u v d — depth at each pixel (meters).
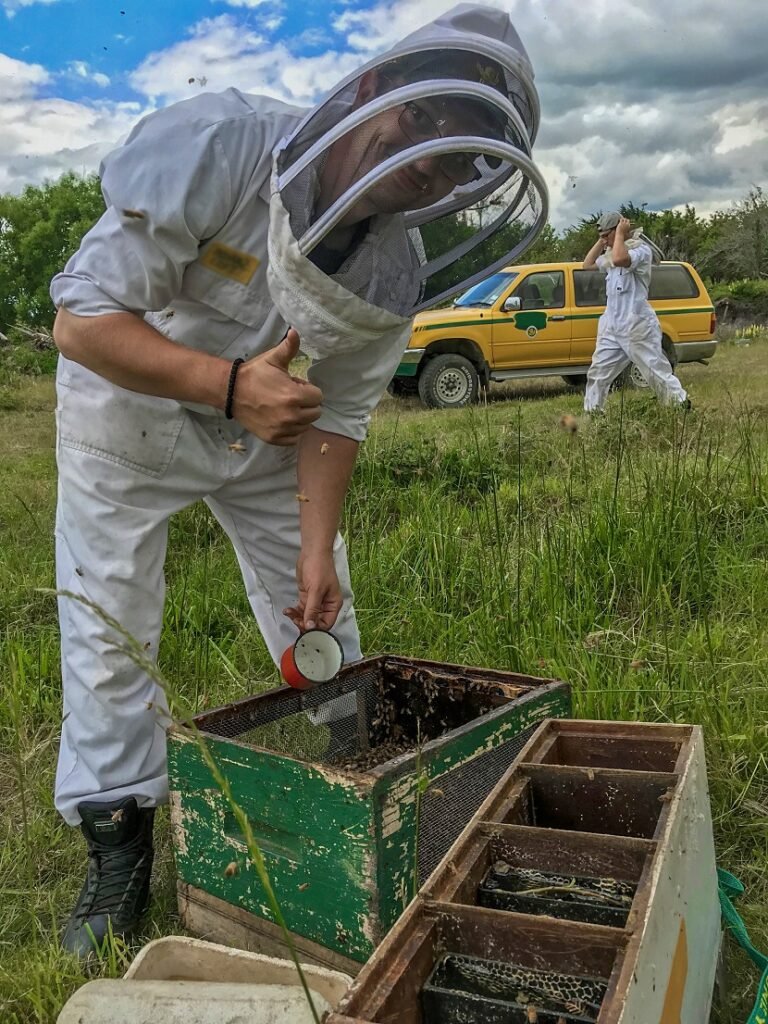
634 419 5.89
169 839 2.34
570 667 2.91
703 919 1.50
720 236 42.09
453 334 10.30
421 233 1.93
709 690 2.73
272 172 1.76
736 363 13.12
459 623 3.36
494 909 1.24
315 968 1.57
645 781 1.57
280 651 2.49
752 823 2.23
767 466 4.52
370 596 3.66
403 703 2.40
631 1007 1.04
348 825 1.63
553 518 4.16
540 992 1.18
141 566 2.05
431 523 4.22
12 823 2.44
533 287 10.70
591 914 1.30
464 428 6.82
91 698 2.02
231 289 1.96
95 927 1.94
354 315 1.80
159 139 1.79
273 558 2.39
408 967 1.16
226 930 1.88
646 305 7.25
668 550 3.66
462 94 1.60
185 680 3.17
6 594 4.01
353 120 1.57
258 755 1.73
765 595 3.39
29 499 5.64
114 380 1.90
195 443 2.10
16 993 1.75
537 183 1.75
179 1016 1.42
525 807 1.62
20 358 14.69
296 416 1.82
